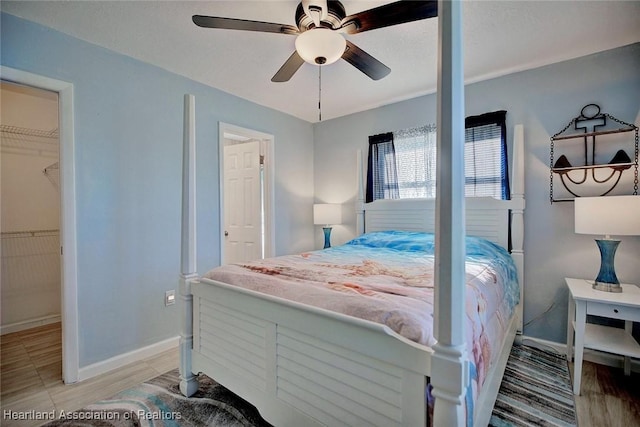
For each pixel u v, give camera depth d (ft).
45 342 8.75
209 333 5.76
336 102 10.89
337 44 5.40
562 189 7.91
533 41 6.98
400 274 5.54
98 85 7.11
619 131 7.13
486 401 4.39
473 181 9.14
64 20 6.14
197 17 4.84
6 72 5.89
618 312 5.91
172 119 8.47
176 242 8.57
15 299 9.77
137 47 7.20
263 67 8.20
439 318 3.09
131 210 7.69
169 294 8.42
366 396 3.67
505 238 8.52
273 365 4.68
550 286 8.07
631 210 5.95
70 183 6.67
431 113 10.15
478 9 5.83
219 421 5.32
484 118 8.88
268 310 4.69
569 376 6.69
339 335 3.87
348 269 6.03
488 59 7.80
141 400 5.93
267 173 11.54
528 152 8.34
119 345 7.45
